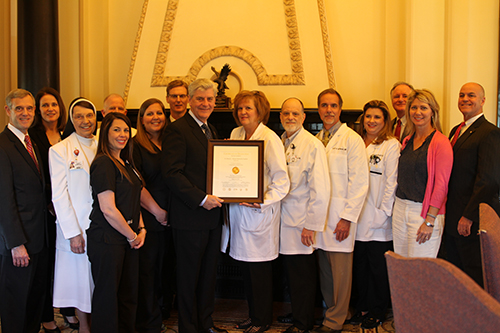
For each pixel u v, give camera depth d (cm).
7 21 372
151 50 387
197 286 247
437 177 231
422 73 342
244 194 237
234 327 273
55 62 373
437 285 89
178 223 234
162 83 380
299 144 261
